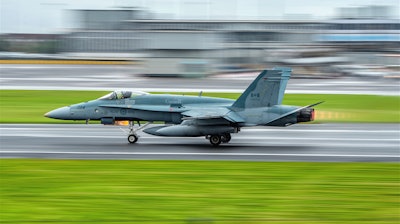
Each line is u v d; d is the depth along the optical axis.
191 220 77.94
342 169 110.69
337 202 87.62
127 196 90.06
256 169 110.00
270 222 77.69
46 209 83.12
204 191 93.31
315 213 82.06
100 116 143.38
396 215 81.25
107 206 84.75
